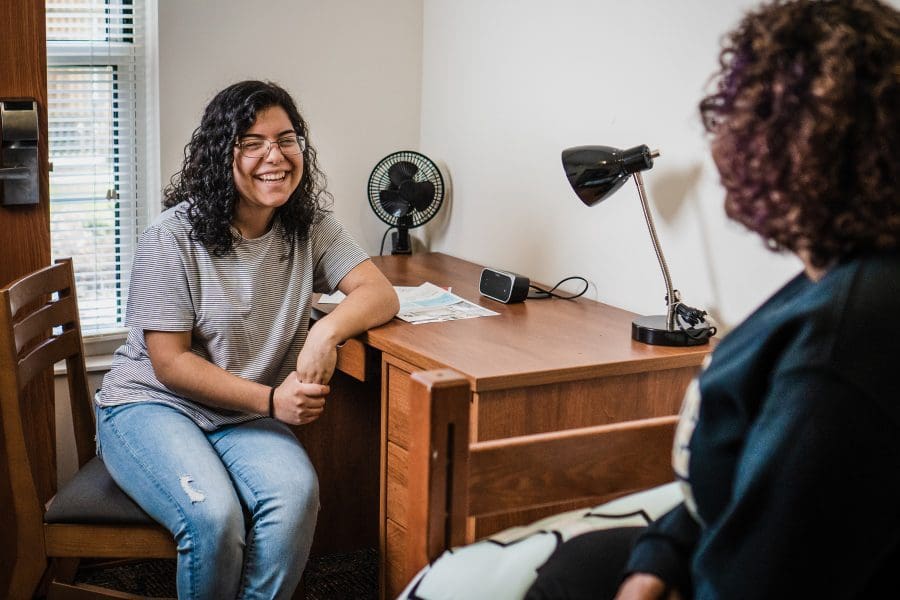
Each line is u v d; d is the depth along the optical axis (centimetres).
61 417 279
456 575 128
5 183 235
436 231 323
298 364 213
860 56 93
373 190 308
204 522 192
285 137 214
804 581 93
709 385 105
